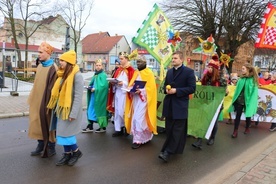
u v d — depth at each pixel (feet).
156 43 22.79
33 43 149.79
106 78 21.25
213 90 18.74
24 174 13.53
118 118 20.57
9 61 55.31
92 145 18.63
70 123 13.98
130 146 18.76
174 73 15.55
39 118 15.15
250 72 22.90
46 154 15.62
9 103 32.78
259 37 23.59
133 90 18.17
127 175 14.01
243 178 13.41
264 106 26.58
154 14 22.81
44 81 15.01
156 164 15.69
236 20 80.59
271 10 23.18
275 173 14.11
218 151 18.60
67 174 13.76
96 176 13.71
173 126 15.60
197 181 13.66
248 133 24.13
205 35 84.79
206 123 18.80
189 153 17.93
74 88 13.83
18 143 18.43
